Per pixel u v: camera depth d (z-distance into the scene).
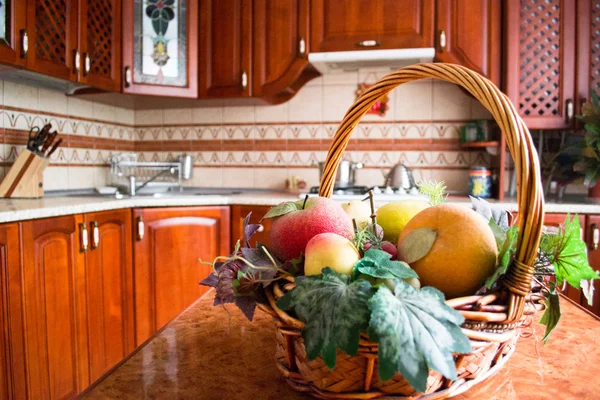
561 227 0.49
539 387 0.43
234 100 2.62
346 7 2.27
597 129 1.91
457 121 2.56
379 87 0.58
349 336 0.35
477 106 2.53
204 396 0.42
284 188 2.76
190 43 2.43
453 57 2.19
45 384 1.54
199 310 0.68
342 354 0.39
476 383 0.43
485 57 2.17
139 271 2.02
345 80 2.66
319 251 0.43
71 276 1.66
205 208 2.12
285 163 2.76
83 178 2.52
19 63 1.73
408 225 0.48
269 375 0.46
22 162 2.01
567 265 0.46
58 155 2.34
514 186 2.42
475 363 0.42
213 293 0.77
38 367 1.51
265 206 2.10
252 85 2.41
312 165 2.73
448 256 0.43
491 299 0.41
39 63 1.83
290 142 2.75
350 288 0.37
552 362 0.49
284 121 2.75
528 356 0.51
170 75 2.40
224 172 2.84
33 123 2.18
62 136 2.36
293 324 0.39
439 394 0.40
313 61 2.31
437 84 2.58
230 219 2.16
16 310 1.43
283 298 0.39
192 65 2.44
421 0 2.21
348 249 0.44
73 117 2.44
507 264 0.41
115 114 2.78
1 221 1.37
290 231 0.49
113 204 1.87
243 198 2.13
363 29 2.26
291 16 2.34
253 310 0.44
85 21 2.06
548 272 0.48
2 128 2.03
